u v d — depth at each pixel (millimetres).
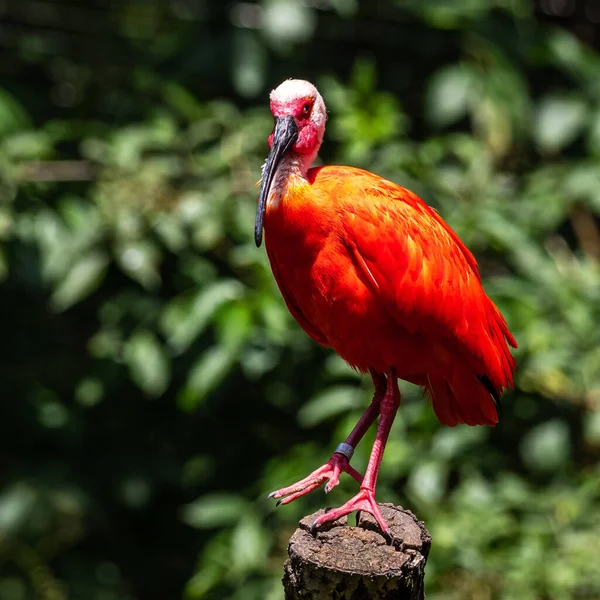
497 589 9492
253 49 11094
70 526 12094
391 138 10531
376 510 5875
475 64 10938
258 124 10430
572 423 10180
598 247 11680
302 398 10758
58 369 11898
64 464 11414
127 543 12117
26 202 10266
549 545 9492
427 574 9133
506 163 11633
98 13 12453
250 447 11578
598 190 10469
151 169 10172
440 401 7223
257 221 6773
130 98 12023
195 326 9305
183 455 11539
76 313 12094
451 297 6754
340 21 12102
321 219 6582
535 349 9438
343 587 5289
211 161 10219
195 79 11547
